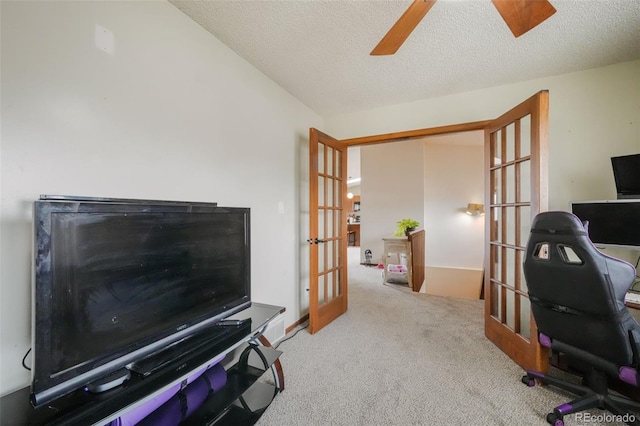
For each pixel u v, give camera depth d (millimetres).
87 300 917
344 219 3195
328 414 1528
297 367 2008
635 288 2078
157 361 1115
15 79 1028
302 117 2975
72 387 867
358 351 2246
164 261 1173
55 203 847
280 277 2578
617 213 1869
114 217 1003
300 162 2932
